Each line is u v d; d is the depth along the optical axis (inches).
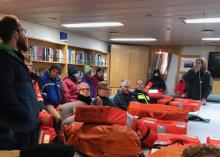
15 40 65.7
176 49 343.9
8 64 62.0
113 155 75.3
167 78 346.0
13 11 157.3
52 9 150.9
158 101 163.5
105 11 152.9
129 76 343.9
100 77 217.6
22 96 64.0
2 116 61.7
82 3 134.6
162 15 158.4
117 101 154.4
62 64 235.1
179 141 85.7
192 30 210.8
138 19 173.8
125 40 306.8
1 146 54.7
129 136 76.7
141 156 76.2
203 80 177.3
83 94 130.3
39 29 204.7
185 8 139.1
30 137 67.4
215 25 183.9
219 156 29.3
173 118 117.5
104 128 79.2
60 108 126.5
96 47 300.5
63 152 47.8
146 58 350.0
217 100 297.9
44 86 149.9
